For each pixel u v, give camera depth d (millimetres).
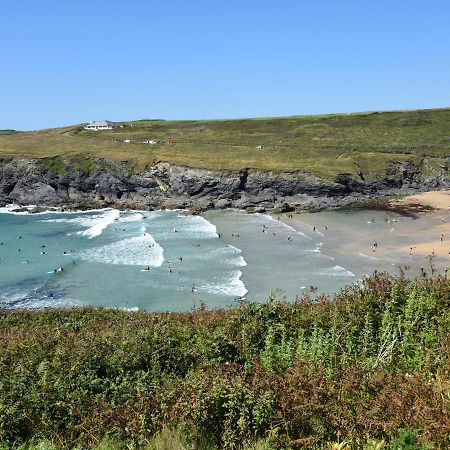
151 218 87125
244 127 162000
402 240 62688
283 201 96688
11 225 82312
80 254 61594
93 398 10383
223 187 98688
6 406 9648
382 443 7469
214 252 59938
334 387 9117
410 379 9258
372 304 13805
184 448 7926
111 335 14195
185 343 12984
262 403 8523
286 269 51281
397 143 130500
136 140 136500
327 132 147500
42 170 103875
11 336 17688
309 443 7879
